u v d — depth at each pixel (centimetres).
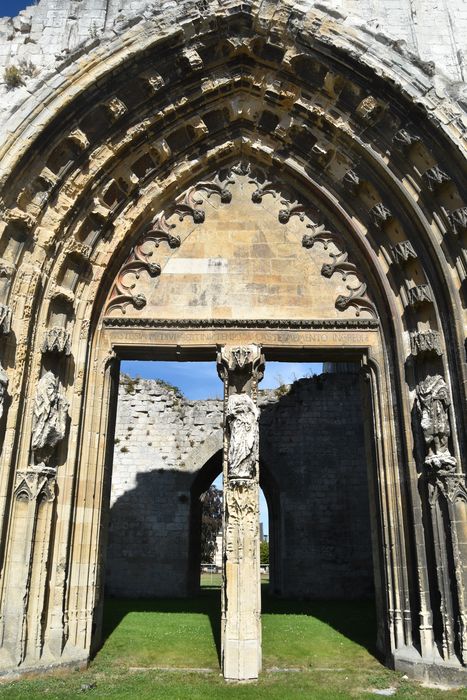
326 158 1375
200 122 1385
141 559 2420
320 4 1272
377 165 1295
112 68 1218
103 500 1270
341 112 1322
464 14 1316
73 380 1234
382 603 1206
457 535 1059
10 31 1284
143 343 1323
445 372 1174
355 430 2480
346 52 1239
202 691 943
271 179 1459
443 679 1004
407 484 1173
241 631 1066
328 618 1641
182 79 1322
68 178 1262
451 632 1037
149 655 1177
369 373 1324
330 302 1371
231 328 1334
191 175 1441
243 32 1308
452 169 1196
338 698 913
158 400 2633
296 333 1336
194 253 1407
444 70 1262
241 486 1149
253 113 1412
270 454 2464
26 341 1152
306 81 1327
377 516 1258
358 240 1359
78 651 1096
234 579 1105
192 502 2594
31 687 941
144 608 1883
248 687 974
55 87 1192
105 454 1273
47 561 1093
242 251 1409
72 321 1270
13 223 1180
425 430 1123
